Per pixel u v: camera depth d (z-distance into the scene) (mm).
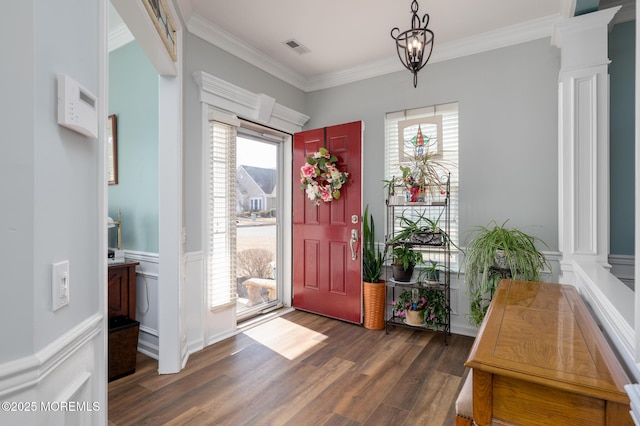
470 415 1265
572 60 2170
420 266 3281
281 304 3910
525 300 1655
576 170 2164
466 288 3021
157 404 1962
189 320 2652
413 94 3326
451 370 2387
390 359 2562
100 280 1030
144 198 2752
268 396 2053
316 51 3266
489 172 2959
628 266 2439
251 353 2668
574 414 879
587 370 938
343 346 2809
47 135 766
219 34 2879
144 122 2730
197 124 2738
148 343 2736
